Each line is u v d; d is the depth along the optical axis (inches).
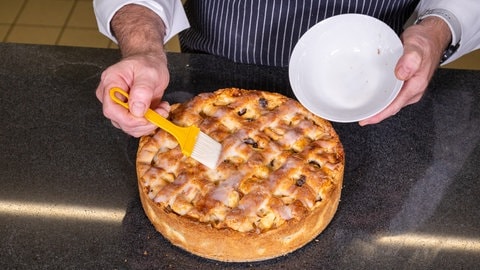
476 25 53.2
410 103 49.2
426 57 46.6
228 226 40.2
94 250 43.6
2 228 45.0
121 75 42.9
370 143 50.4
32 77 56.4
